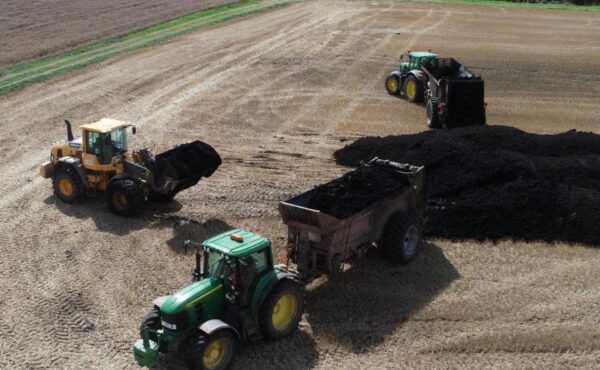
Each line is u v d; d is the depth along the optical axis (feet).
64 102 95.09
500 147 63.93
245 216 56.29
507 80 105.60
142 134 79.82
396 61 117.80
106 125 57.62
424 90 92.07
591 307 41.01
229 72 110.42
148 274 46.37
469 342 37.73
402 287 43.80
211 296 35.58
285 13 171.22
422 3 186.19
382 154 66.13
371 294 42.98
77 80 107.04
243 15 167.84
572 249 48.44
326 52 123.85
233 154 72.33
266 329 36.86
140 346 34.99
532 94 98.17
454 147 60.70
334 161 69.62
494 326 39.19
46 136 80.43
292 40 134.82
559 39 137.90
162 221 55.42
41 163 71.05
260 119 86.17
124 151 58.70
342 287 43.93
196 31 147.13
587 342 37.45
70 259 48.73
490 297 42.32
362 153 68.03
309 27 149.07
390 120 85.66
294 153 72.54
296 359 36.65
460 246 49.52
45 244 51.26
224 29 149.28
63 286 44.78
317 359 36.65
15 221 55.67
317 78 107.14
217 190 61.93
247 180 64.39
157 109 90.89
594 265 46.11
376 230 45.39
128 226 54.49
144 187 56.65
